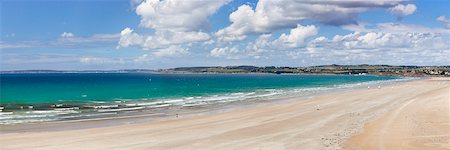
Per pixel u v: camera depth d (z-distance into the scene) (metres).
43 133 26.86
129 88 92.19
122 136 25.72
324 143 22.98
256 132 27.11
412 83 120.31
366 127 28.17
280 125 30.20
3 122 32.41
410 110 38.09
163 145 22.95
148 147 22.42
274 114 37.41
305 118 34.19
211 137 25.30
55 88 90.56
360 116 34.88
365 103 48.16
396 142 22.81
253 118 34.53
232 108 43.59
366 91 75.12
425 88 83.62
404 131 26.06
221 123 31.55
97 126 30.31
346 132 26.36
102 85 108.44
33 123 31.94
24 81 140.00
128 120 33.81
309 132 26.84
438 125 28.08
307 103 49.12
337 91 76.81
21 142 23.73
